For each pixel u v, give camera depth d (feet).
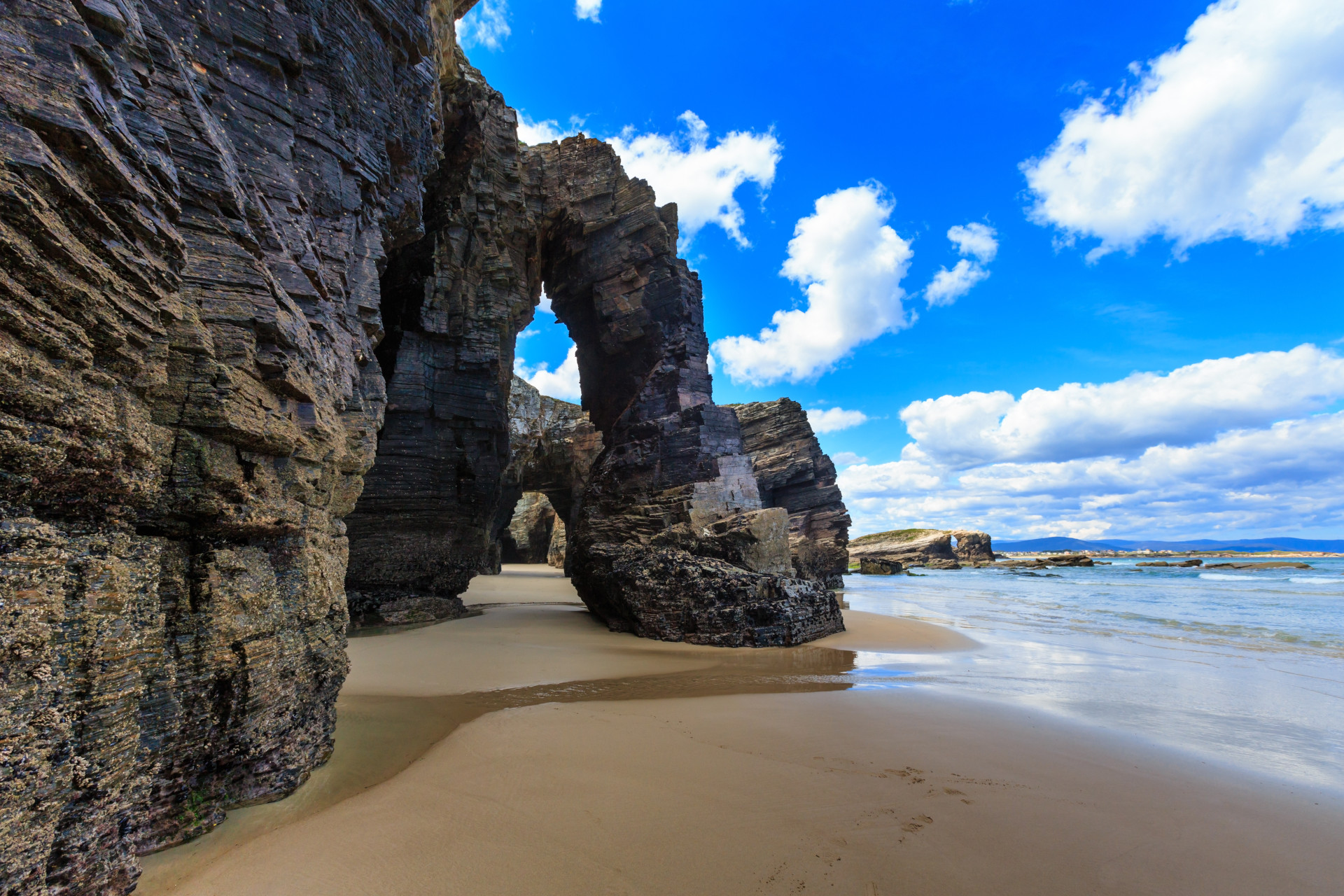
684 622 61.05
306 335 24.39
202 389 18.53
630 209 90.38
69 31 13.82
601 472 88.89
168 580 17.83
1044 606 103.14
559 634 63.98
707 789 23.16
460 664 46.98
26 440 11.91
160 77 19.98
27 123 12.55
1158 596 122.72
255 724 19.85
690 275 93.86
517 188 82.58
